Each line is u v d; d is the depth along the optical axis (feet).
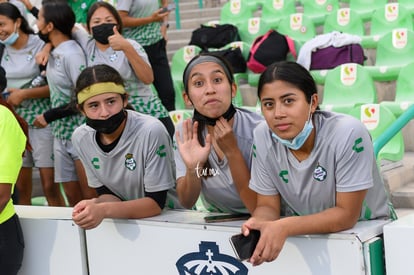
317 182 8.61
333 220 8.24
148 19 18.54
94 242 10.44
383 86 22.41
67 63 15.06
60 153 15.87
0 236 10.19
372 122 17.28
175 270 9.77
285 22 28.35
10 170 9.89
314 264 8.46
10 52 16.87
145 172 10.36
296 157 8.67
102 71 10.11
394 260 8.20
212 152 9.80
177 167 10.07
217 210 10.77
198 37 26.96
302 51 23.02
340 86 21.48
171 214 10.35
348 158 8.28
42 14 15.28
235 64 24.22
